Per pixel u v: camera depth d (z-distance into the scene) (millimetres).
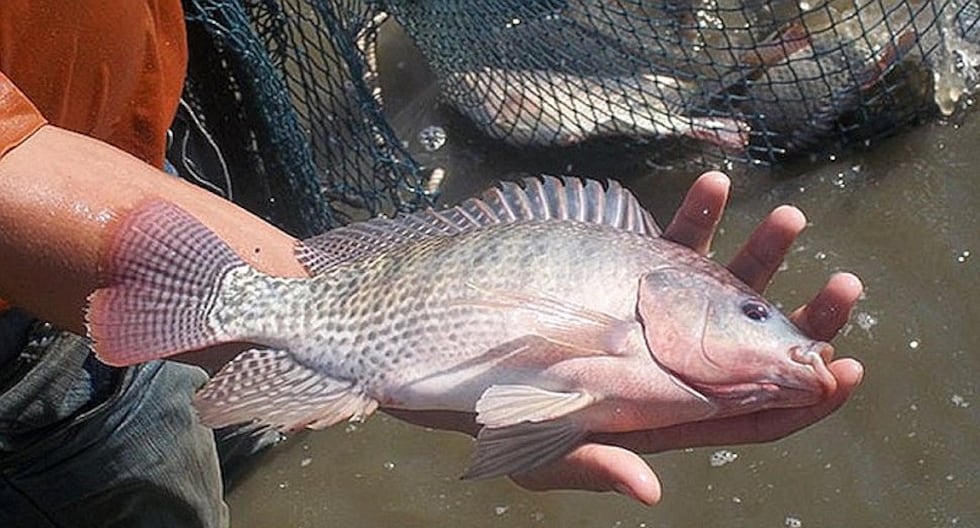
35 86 716
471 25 1128
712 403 635
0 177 644
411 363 646
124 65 753
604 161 1176
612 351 626
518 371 631
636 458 620
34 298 665
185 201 690
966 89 1169
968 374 996
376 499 1001
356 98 1098
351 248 705
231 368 655
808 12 1112
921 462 953
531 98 1158
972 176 1123
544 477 643
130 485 853
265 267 688
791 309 1060
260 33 1066
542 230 660
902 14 1157
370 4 1156
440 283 652
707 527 946
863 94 1143
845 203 1126
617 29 1131
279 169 1030
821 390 630
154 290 651
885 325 1032
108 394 818
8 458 802
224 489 1015
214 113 1015
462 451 1017
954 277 1059
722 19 1140
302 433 1034
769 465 966
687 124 1151
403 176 1110
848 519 935
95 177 658
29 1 685
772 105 1146
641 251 656
